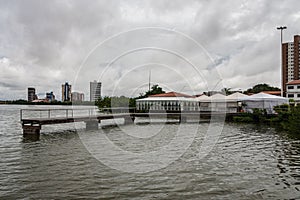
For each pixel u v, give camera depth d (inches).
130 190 321.4
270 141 676.7
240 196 303.1
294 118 527.8
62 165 433.1
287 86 2263.8
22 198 295.0
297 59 3115.2
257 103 1470.2
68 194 307.6
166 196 303.3
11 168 413.4
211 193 312.0
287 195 305.6
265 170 406.0
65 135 810.2
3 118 1568.7
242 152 543.5
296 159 475.2
